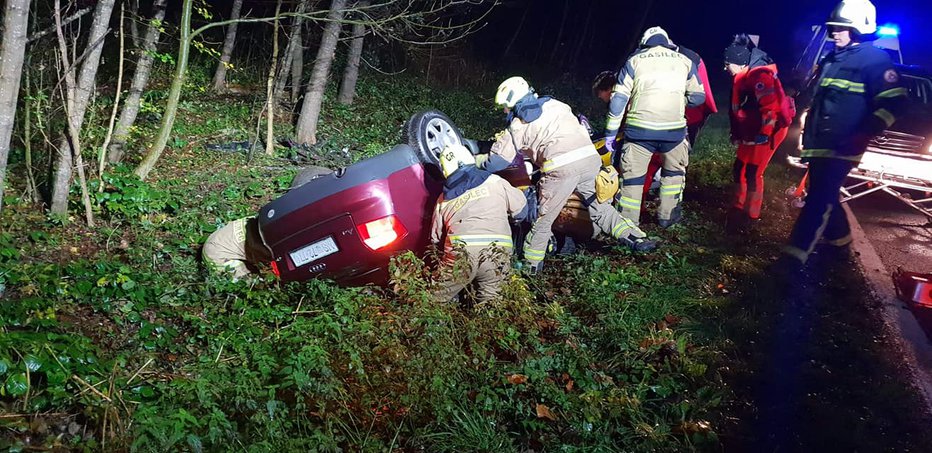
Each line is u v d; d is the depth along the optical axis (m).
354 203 5.09
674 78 6.88
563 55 23.61
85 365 3.98
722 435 4.21
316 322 4.69
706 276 6.52
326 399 3.93
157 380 4.11
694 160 11.47
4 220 5.94
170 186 7.58
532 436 4.10
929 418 4.50
